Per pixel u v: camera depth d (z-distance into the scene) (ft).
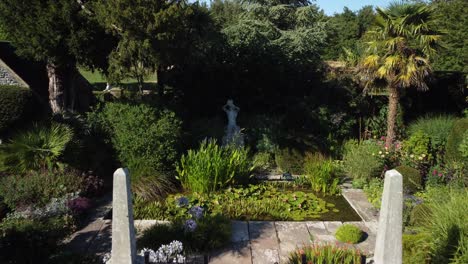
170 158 27.12
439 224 15.52
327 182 27.35
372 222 21.99
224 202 24.21
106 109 29.19
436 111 38.01
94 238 19.54
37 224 17.84
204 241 18.54
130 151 26.48
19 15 24.95
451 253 14.28
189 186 26.37
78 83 41.04
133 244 13.91
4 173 24.03
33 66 38.55
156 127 26.91
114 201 13.39
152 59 24.97
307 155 31.45
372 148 30.27
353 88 37.17
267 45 36.29
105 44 26.63
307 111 36.01
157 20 23.03
